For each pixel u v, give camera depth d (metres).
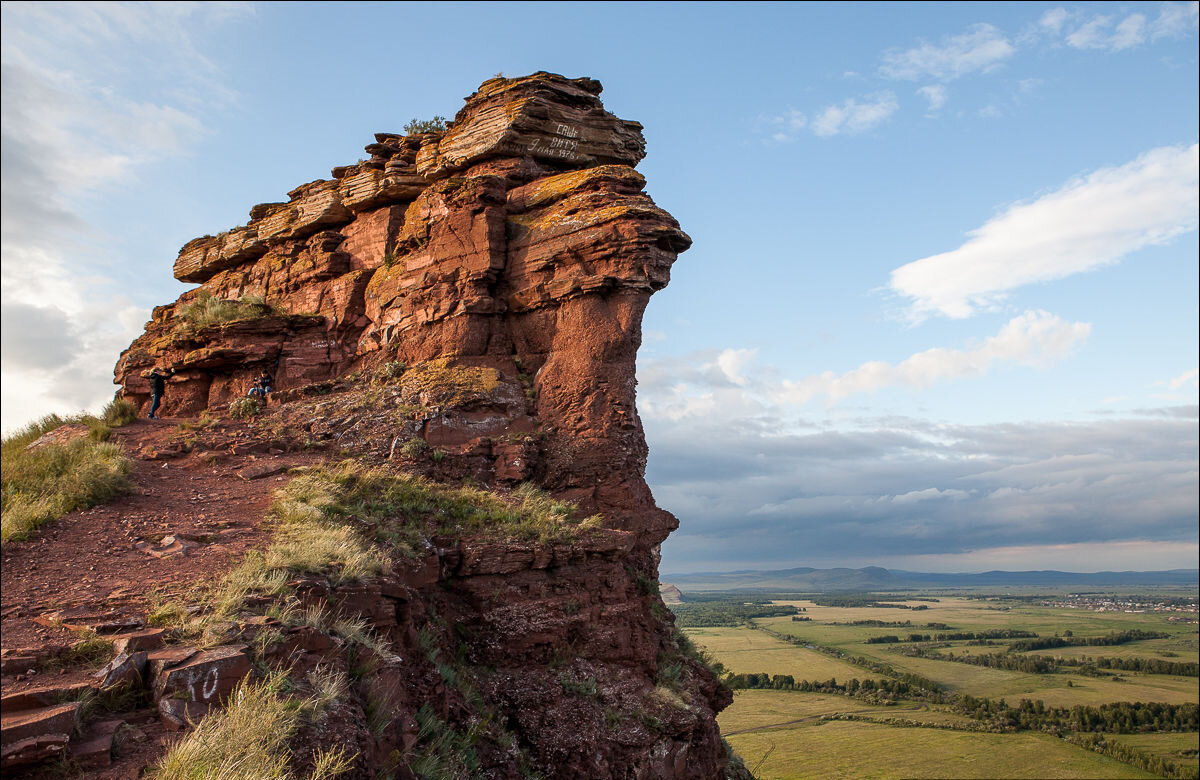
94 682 8.28
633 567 20.20
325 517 15.08
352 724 9.20
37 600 10.37
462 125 25.80
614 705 16.59
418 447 20.12
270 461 19.14
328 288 28.08
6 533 12.62
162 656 8.75
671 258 21.92
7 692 7.84
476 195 23.31
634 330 21.64
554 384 21.73
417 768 10.79
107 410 24.94
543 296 22.52
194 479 17.80
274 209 33.12
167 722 7.97
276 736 7.86
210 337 27.83
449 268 23.78
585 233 21.64
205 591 10.95
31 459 17.45
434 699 13.10
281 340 27.09
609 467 20.61
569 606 16.98
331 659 10.04
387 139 30.05
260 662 9.11
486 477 20.53
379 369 24.42
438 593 15.79
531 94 25.02
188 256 36.41
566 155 25.34
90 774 7.04
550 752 15.03
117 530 13.81
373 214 28.52
